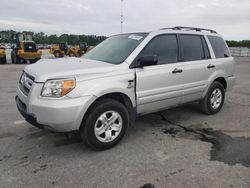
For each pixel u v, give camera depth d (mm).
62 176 2953
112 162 3293
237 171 3068
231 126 4711
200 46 5055
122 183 2824
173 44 4516
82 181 2855
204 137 4164
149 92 4020
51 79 3193
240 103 6520
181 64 4520
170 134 4289
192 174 3000
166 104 4422
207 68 5027
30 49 20625
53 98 3143
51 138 4047
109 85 3480
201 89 4984
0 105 6035
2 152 3551
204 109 5332
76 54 30547
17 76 11617
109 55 4180
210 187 2744
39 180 2867
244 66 18703
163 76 4176
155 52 4195
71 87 3201
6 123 4734
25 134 4207
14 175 2963
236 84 9766
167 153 3559
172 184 2803
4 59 20109
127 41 4309
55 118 3121
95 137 3488
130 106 3859
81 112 3260
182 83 4555
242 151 3635
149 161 3322
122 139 3949
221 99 5559
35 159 3359
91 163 3264
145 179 2902
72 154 3514
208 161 3322
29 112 3305
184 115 5379
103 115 3527
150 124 4793
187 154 3529
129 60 3822
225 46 5738
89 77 3369
